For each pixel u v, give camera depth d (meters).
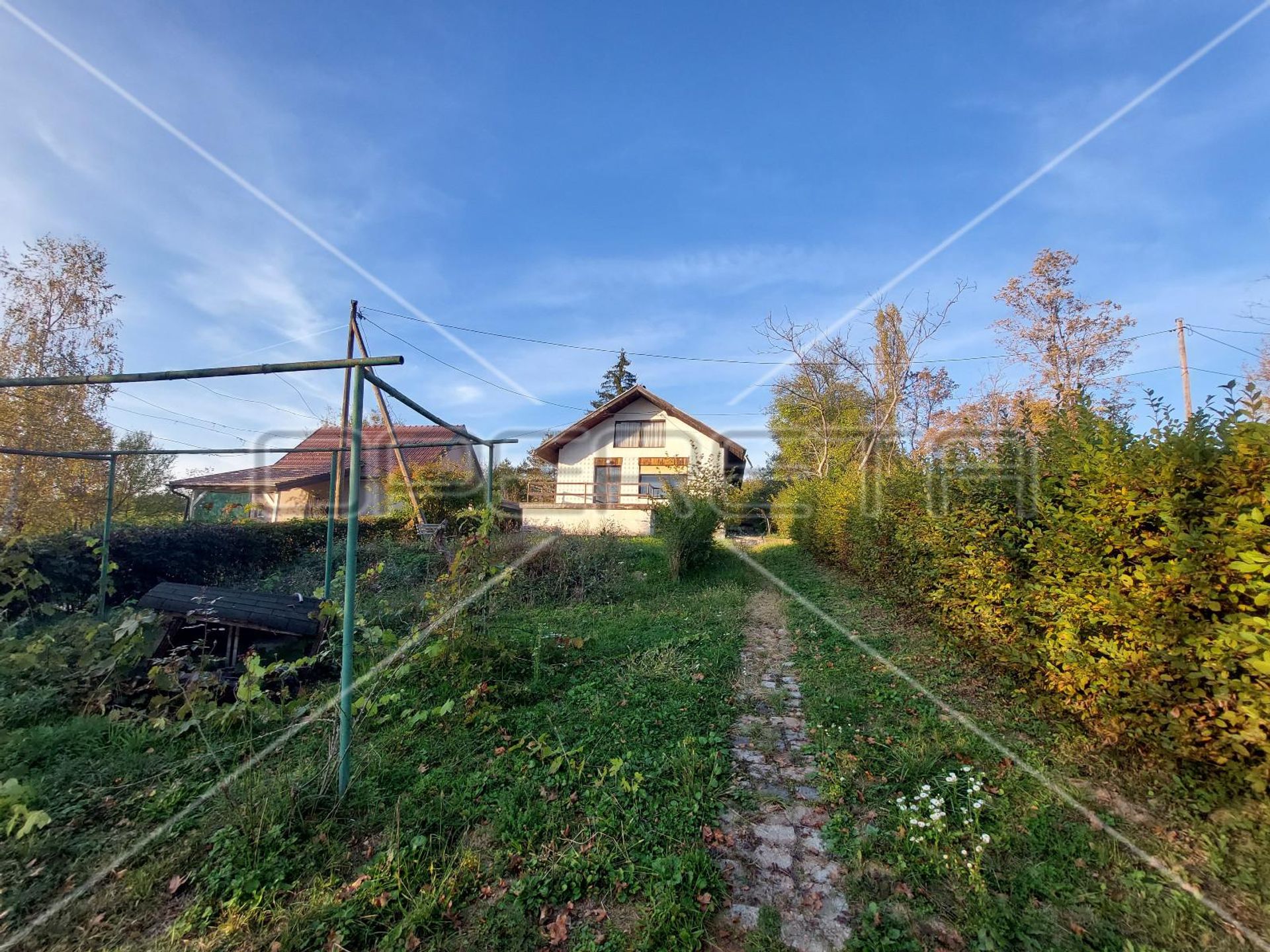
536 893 2.22
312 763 3.12
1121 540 2.74
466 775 3.06
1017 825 2.53
